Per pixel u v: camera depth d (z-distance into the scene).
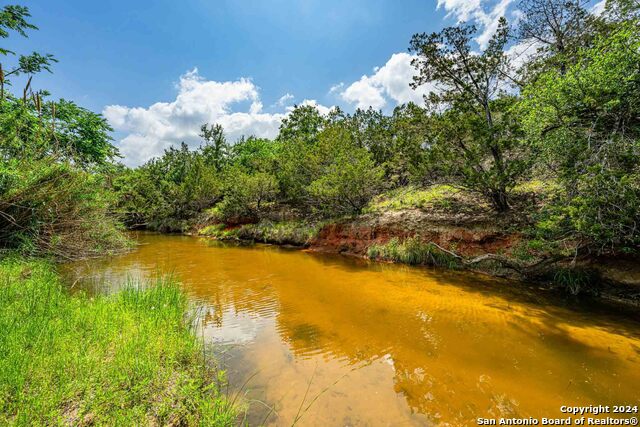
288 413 3.68
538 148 8.83
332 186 17.27
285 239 19.48
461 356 5.12
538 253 9.23
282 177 22.78
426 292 8.61
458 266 11.12
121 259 14.50
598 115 6.99
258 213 23.94
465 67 12.31
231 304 7.96
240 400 3.89
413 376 4.56
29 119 9.15
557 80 7.52
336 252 16.00
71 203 8.79
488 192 11.13
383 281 9.96
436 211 13.26
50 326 4.33
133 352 4.02
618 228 6.54
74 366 3.54
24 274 6.92
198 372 4.16
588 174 6.74
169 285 7.10
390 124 21.23
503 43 11.87
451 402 3.95
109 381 3.39
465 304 7.60
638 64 6.42
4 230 7.75
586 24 12.52
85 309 5.31
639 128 6.62
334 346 5.54
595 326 6.18
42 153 8.51
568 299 7.83
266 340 5.80
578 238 8.02
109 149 15.05
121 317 5.07
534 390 4.18
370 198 17.59
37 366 3.43
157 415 3.17
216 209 29.16
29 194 7.76
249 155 40.03
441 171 12.01
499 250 10.29
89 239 9.63
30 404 2.87
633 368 4.66
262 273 11.59
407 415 3.70
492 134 10.08
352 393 4.13
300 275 11.18
